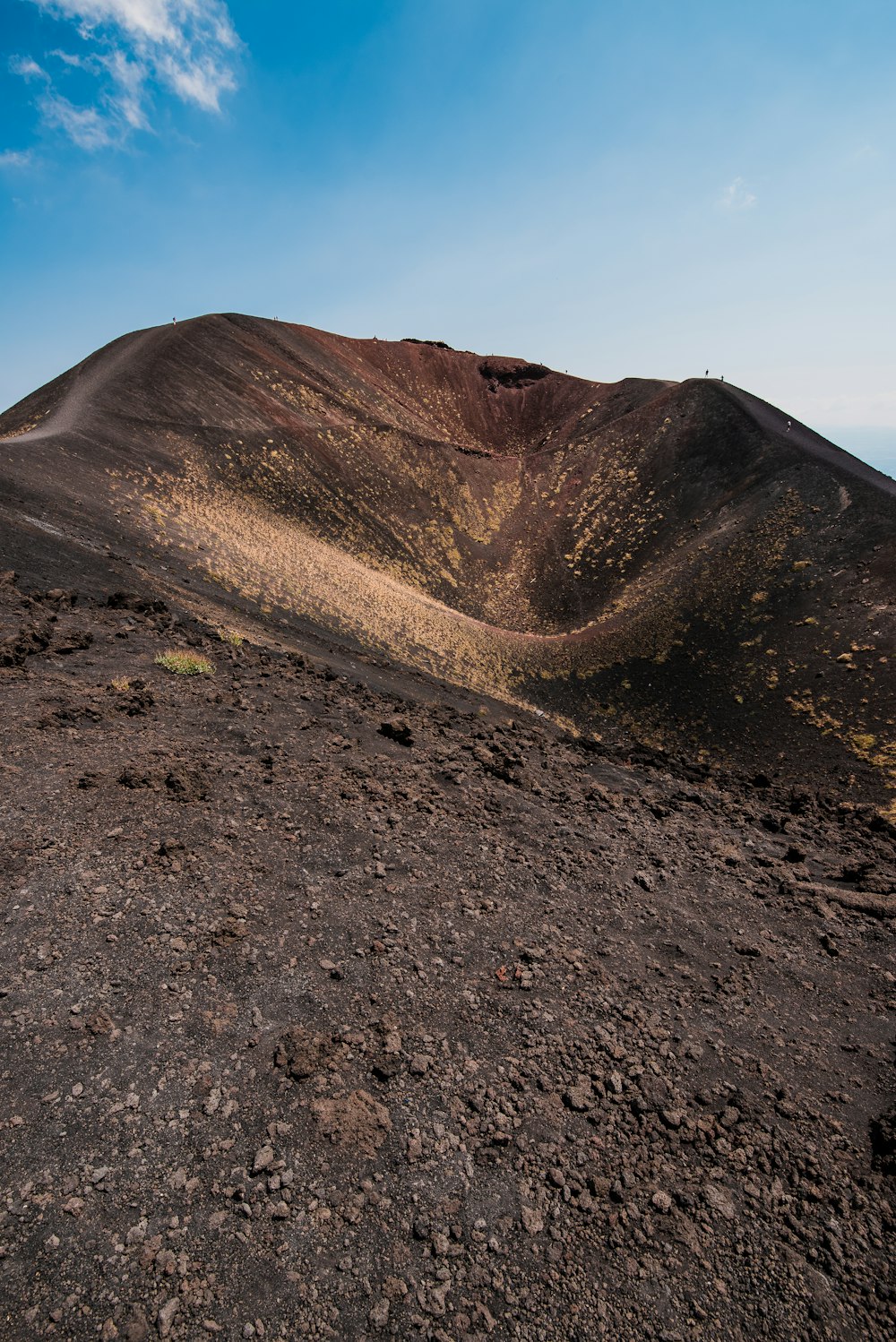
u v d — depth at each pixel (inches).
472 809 384.5
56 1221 140.2
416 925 263.0
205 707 446.3
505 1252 151.9
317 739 438.6
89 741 347.9
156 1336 125.2
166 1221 144.8
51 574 705.6
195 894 249.0
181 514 1504.7
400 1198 159.6
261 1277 138.3
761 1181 177.6
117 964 209.8
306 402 3004.4
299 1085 183.2
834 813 646.5
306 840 304.2
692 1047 224.5
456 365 5231.3
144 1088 172.9
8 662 426.9
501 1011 226.4
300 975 223.1
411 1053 201.8
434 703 839.1
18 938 210.7
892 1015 259.8
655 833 417.1
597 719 1539.1
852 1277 155.6
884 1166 185.6
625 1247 156.3
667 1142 186.4
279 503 2210.9
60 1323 124.4
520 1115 187.6
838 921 329.4
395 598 1863.9
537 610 2410.2
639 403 4313.5
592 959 266.7
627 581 2453.2
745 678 1551.4
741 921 318.7
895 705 1262.3
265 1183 156.5
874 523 1918.1
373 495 2699.3
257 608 1085.8
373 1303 137.8
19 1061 172.6
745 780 796.6
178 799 308.5
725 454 2876.5
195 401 2481.5
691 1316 144.3
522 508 3117.6
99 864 252.4
